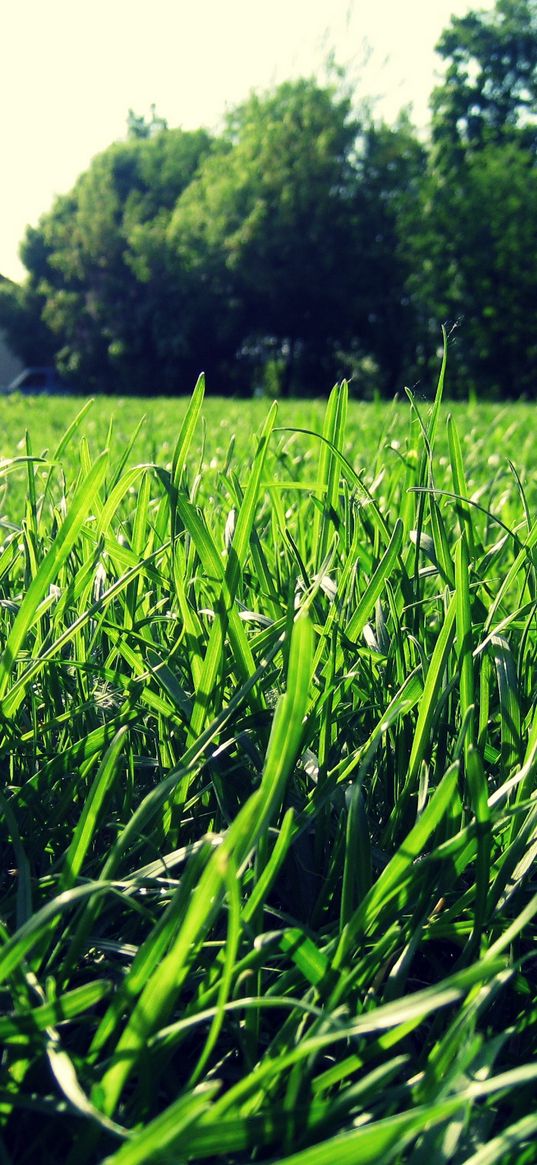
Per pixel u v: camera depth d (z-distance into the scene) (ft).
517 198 52.16
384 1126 0.82
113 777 1.28
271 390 67.77
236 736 1.31
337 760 1.47
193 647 1.47
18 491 4.15
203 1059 0.98
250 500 1.34
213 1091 0.83
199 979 1.18
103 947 1.16
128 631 1.50
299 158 56.44
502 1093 1.02
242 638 1.36
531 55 53.52
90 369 72.08
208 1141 0.89
